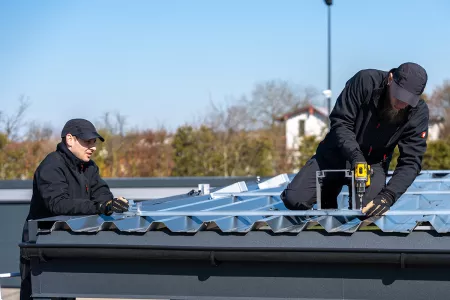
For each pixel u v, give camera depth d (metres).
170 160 15.23
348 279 2.92
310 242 2.96
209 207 3.96
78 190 4.05
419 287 2.83
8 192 7.19
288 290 2.99
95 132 4.05
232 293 3.05
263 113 26.44
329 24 13.17
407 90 3.16
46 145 15.57
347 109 3.48
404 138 3.48
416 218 2.99
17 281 7.14
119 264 3.16
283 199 3.80
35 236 3.26
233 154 15.26
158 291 3.13
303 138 15.24
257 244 3.01
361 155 3.30
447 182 4.88
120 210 3.35
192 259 3.03
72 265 3.21
